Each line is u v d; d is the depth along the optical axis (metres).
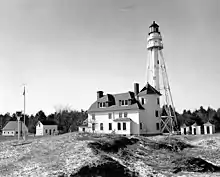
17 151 31.98
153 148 37.06
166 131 60.62
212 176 26.78
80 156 26.67
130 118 57.91
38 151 30.94
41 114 124.31
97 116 64.88
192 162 30.08
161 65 63.28
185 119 98.81
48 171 23.14
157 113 59.94
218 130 94.75
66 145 31.81
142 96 59.38
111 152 31.27
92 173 23.25
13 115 146.00
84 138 35.16
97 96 68.50
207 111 123.31
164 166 29.31
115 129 59.75
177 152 37.12
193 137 48.62
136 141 38.19
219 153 36.56
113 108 61.53
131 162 28.97
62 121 105.25
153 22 65.06
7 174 23.20
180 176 26.31
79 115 104.19
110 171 24.14
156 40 63.72
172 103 61.53
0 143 38.12
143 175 25.22
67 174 22.38
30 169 24.16
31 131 118.44
